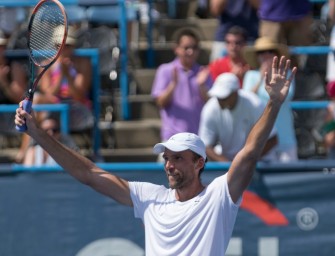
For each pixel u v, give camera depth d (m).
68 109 28.11
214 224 16.78
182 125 28.48
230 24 31.45
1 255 24.69
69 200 24.55
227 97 25.45
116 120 31.75
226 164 24.00
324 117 29.48
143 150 30.58
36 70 30.50
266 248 24.09
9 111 28.48
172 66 28.86
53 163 27.30
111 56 32.84
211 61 31.75
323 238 23.97
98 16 33.81
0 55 30.53
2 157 30.33
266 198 24.08
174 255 16.94
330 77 29.83
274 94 16.56
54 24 18.03
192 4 35.69
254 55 28.88
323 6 34.25
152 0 35.72
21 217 24.61
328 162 24.02
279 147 27.00
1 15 33.00
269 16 30.23
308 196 24.00
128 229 24.44
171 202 17.30
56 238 24.53
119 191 17.70
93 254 24.50
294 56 30.42
